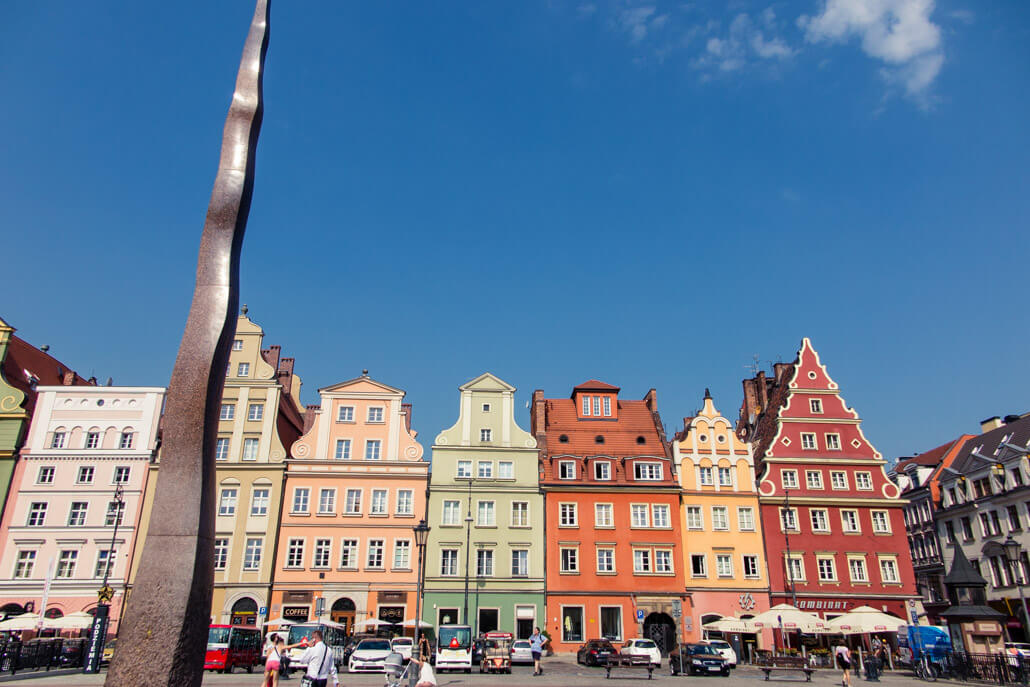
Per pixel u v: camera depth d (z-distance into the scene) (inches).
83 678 1190.9
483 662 1531.7
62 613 1951.3
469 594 2065.7
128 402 2156.7
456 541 2112.5
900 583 2159.2
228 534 2037.4
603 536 2164.1
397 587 2043.6
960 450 2731.3
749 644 2044.8
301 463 2127.2
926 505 2753.4
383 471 2146.9
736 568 2156.7
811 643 2071.9
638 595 2102.6
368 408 2210.9
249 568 2014.0
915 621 2110.0
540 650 1462.8
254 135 740.0
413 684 825.5
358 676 1384.1
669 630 2084.2
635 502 2207.2
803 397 2385.6
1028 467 2212.1
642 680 1366.9
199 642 596.7
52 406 2142.0
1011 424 2507.4
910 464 3014.3
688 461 2271.2
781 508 2229.3
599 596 2096.5
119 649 575.2
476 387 2298.2
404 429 2203.5
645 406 2509.8
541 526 2158.0
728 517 2213.3
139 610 582.2
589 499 2202.3
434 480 2178.9
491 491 2177.7
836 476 2293.3
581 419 2429.9
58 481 2070.6
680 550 2162.9
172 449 626.8
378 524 2096.5
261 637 1612.9
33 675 1188.5
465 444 2229.3
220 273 681.6
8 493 2053.4
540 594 2087.8
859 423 2358.5
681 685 1285.7
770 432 2460.6
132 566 1996.8
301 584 2015.3
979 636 1421.0
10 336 2214.6
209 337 658.2
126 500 2055.9
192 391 641.6
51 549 2009.1
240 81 751.7
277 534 2057.1
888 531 2223.2
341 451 2161.7
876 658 1459.2
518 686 1202.6
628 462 2257.6
